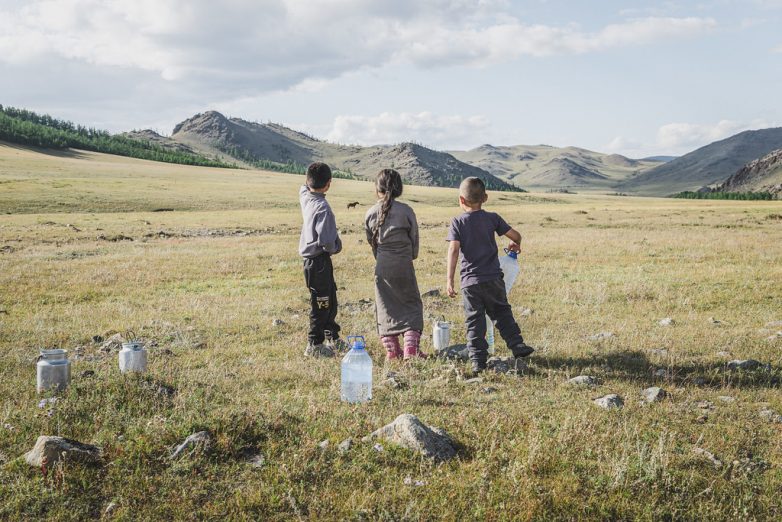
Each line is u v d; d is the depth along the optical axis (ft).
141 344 20.74
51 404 16.56
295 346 26.55
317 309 25.31
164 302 38.86
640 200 458.09
